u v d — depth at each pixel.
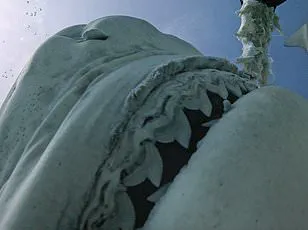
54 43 1.26
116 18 1.34
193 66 1.14
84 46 1.25
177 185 0.97
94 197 0.95
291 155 1.03
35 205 0.94
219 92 1.10
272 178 0.98
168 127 1.02
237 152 0.99
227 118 1.06
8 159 1.12
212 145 1.00
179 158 1.00
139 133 0.99
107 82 1.09
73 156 0.97
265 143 1.02
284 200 0.98
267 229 0.94
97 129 1.00
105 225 0.96
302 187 1.02
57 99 1.15
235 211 0.93
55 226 0.94
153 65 1.15
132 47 1.29
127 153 0.98
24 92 1.19
